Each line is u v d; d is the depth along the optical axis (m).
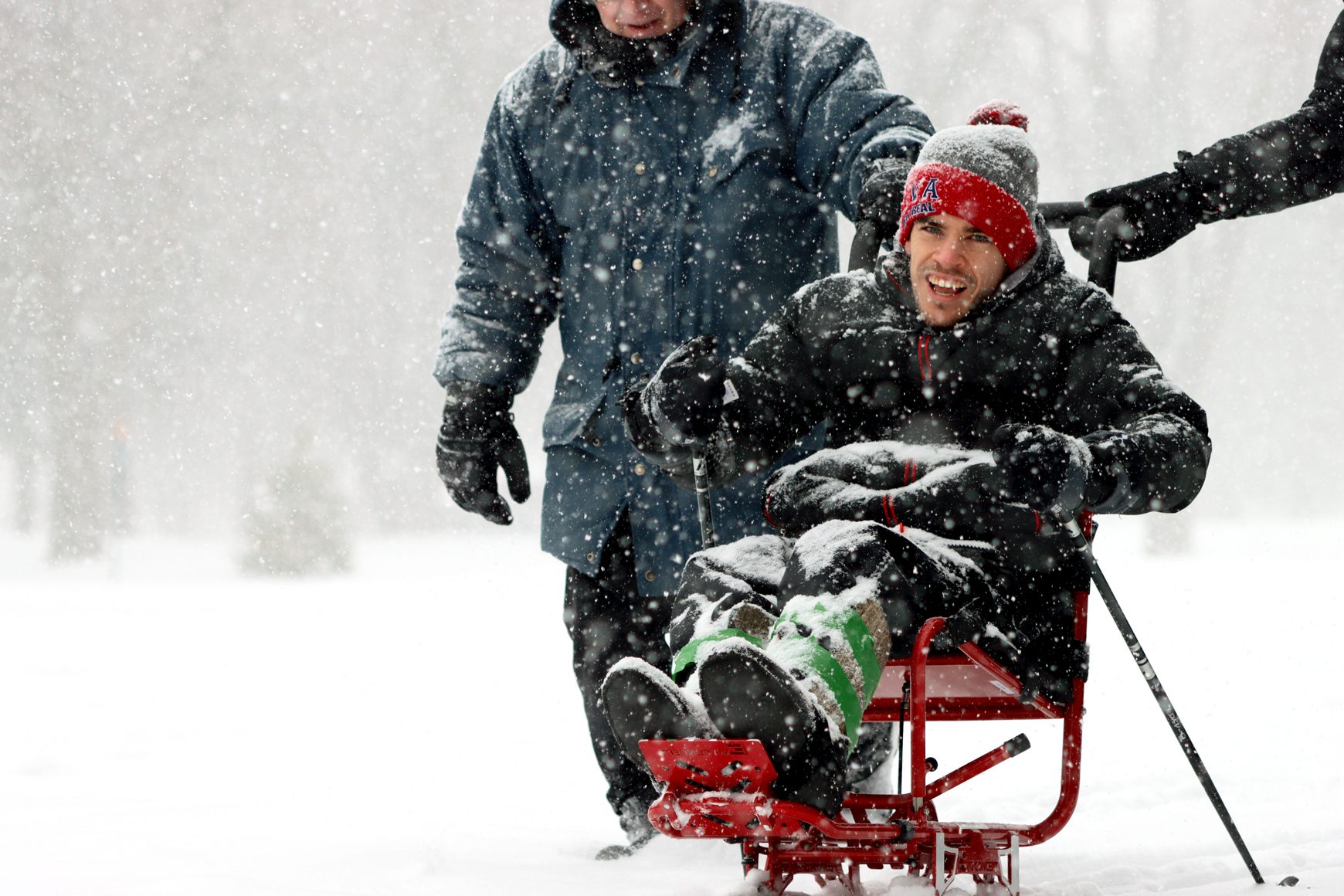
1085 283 12.80
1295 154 16.09
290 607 54.91
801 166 16.61
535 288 17.61
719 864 14.97
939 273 12.63
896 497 12.15
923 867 11.98
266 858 14.65
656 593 16.83
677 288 16.66
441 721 27.91
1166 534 86.25
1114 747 24.03
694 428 11.89
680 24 16.44
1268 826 16.97
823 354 13.39
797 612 10.71
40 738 25.50
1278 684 31.28
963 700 13.01
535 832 17.34
